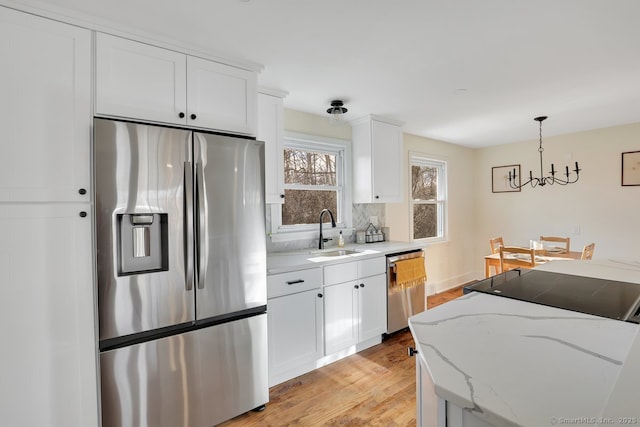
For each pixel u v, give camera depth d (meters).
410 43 1.89
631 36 1.81
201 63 1.93
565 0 1.50
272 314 2.28
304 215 3.33
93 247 1.57
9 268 1.40
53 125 1.48
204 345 1.85
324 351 2.59
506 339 0.99
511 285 1.61
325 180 3.50
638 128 3.72
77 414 1.53
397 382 2.39
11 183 1.40
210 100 1.96
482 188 5.20
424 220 4.65
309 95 2.74
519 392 0.71
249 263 2.00
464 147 5.12
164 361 1.72
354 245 3.49
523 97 2.82
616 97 2.83
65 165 1.51
